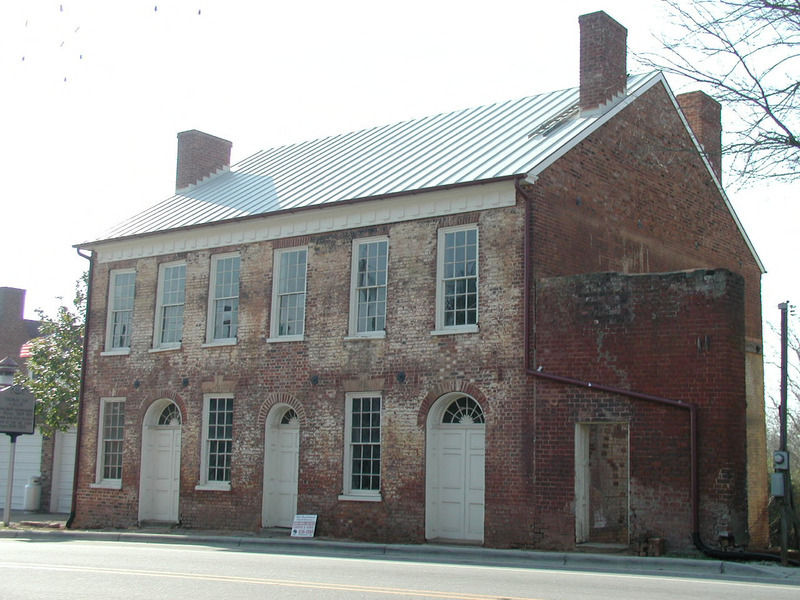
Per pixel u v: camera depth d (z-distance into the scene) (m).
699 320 17.16
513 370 19.03
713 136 26.08
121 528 24.86
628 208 22.08
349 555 17.66
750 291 26.64
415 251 20.88
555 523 18.12
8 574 12.73
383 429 20.78
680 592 11.30
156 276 25.75
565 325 18.56
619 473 19.70
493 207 19.77
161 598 10.48
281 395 22.64
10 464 24.50
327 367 21.94
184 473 24.16
